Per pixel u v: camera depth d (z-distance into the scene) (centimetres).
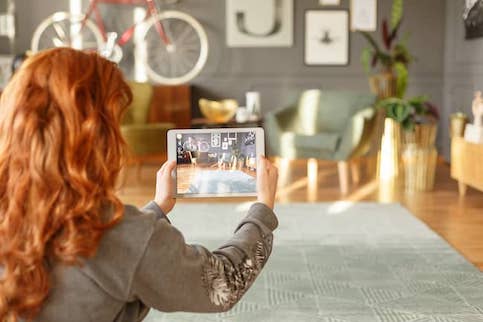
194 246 87
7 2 697
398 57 611
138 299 84
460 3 657
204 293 84
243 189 111
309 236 371
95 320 79
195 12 718
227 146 110
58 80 78
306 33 714
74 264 76
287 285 281
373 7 709
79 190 76
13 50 704
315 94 586
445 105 711
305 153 534
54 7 712
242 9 715
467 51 639
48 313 78
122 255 78
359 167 647
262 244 94
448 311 247
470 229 390
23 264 75
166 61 721
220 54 722
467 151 477
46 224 76
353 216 425
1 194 79
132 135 550
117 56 703
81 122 78
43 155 76
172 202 111
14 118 77
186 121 693
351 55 715
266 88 724
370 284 282
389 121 589
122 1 707
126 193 515
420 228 389
